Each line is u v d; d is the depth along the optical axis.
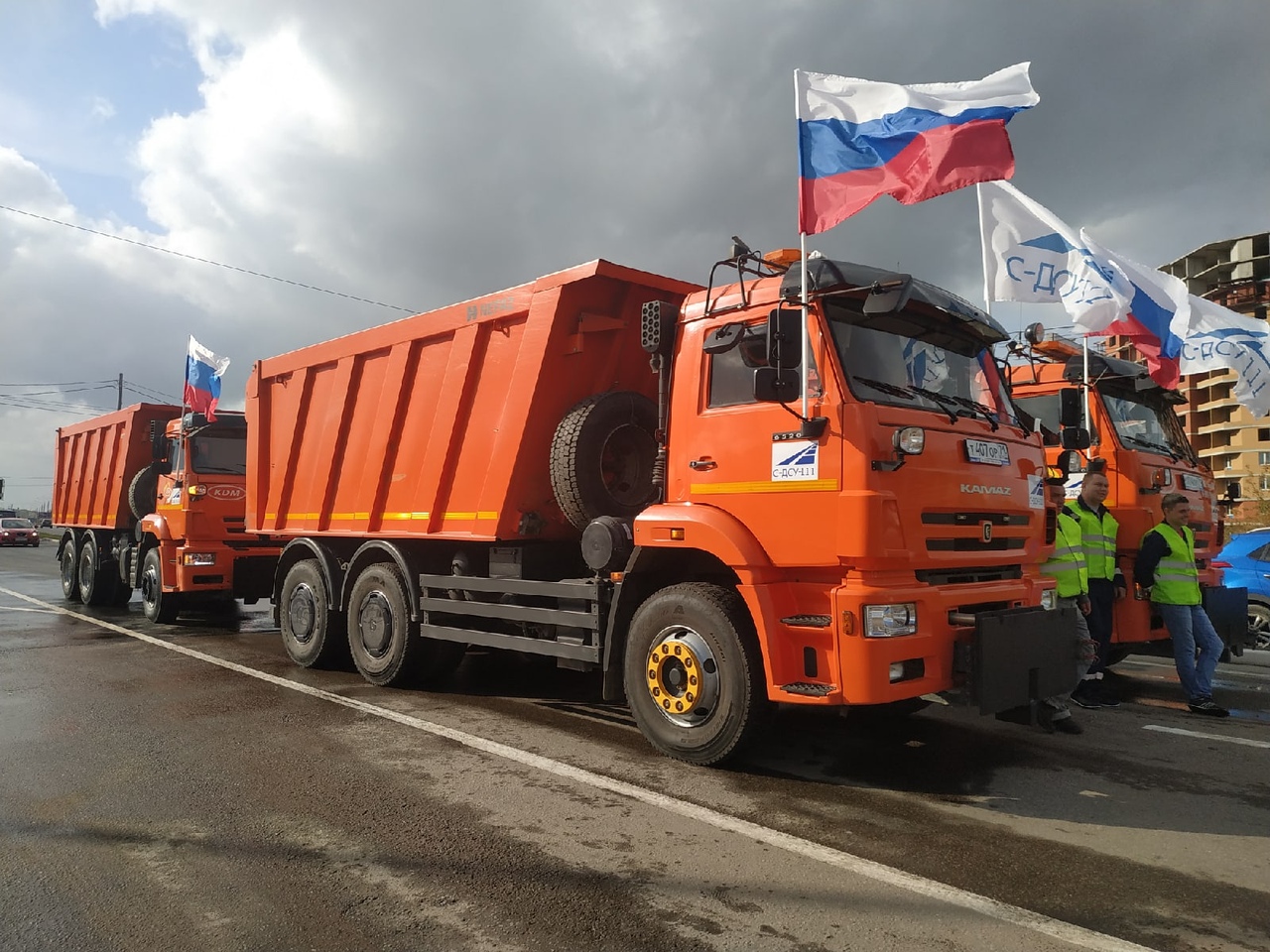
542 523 6.69
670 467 5.47
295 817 4.32
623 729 6.09
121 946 3.08
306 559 8.75
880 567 4.45
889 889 3.50
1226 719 6.63
